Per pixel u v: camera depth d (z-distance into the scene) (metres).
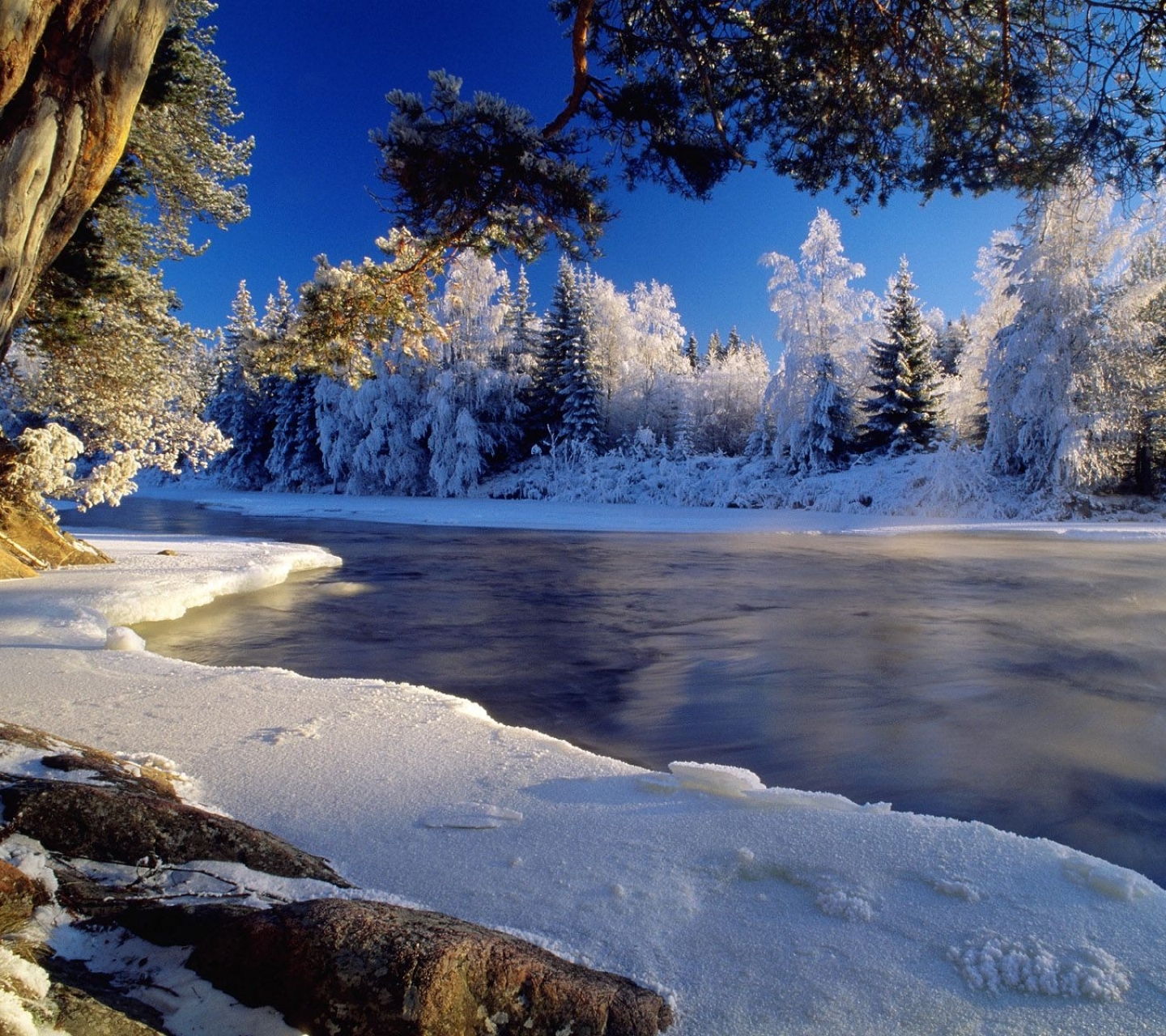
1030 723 6.19
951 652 8.84
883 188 6.04
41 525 13.52
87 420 16.19
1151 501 29.81
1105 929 2.30
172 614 10.78
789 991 2.05
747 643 9.45
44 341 14.16
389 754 3.95
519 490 47.19
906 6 5.06
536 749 4.11
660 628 10.41
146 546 17.84
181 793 3.28
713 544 22.53
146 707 4.75
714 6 5.24
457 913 2.40
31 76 3.74
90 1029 1.48
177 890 2.06
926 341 40.94
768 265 39.75
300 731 4.29
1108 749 5.54
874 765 5.22
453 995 1.73
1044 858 2.75
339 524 30.84
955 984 2.07
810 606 12.12
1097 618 10.98
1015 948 2.18
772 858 2.75
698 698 7.01
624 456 48.00
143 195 14.39
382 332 6.36
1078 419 28.62
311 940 1.78
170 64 12.59
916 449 37.53
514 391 51.00
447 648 9.18
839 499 34.06
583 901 2.49
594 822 3.12
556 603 12.48
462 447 48.38
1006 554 19.30
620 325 53.59
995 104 5.22
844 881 2.59
